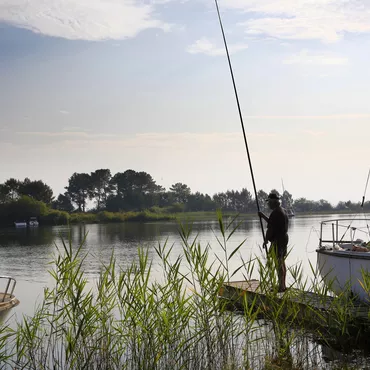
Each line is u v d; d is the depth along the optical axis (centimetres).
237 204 11119
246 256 2139
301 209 10550
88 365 620
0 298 1203
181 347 632
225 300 672
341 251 998
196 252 670
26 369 651
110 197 11900
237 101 1044
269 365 640
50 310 795
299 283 756
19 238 4175
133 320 636
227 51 1056
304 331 716
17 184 10312
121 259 2236
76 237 4091
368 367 675
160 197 11538
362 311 820
